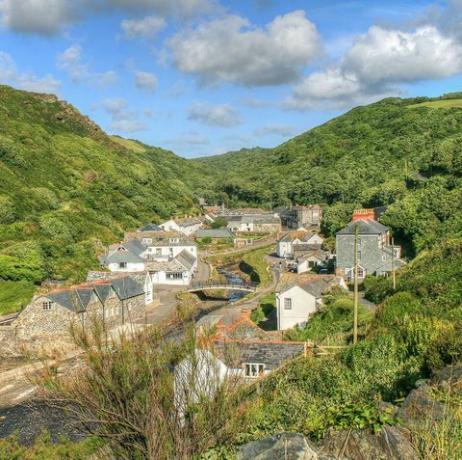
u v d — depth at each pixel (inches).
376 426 329.7
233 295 2967.5
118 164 5147.6
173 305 2588.6
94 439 469.7
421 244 2662.4
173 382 414.3
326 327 1535.4
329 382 661.9
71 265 2847.0
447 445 305.6
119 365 406.6
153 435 376.5
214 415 403.5
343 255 2699.3
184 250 3622.0
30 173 3912.4
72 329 449.7
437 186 3100.4
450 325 733.9
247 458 341.4
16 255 2559.1
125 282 2331.4
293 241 4020.7
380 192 4052.7
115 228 3863.2
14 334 1817.2
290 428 425.7
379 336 920.9
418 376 566.3
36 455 727.1
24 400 1406.3
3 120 4638.3
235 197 7362.2
